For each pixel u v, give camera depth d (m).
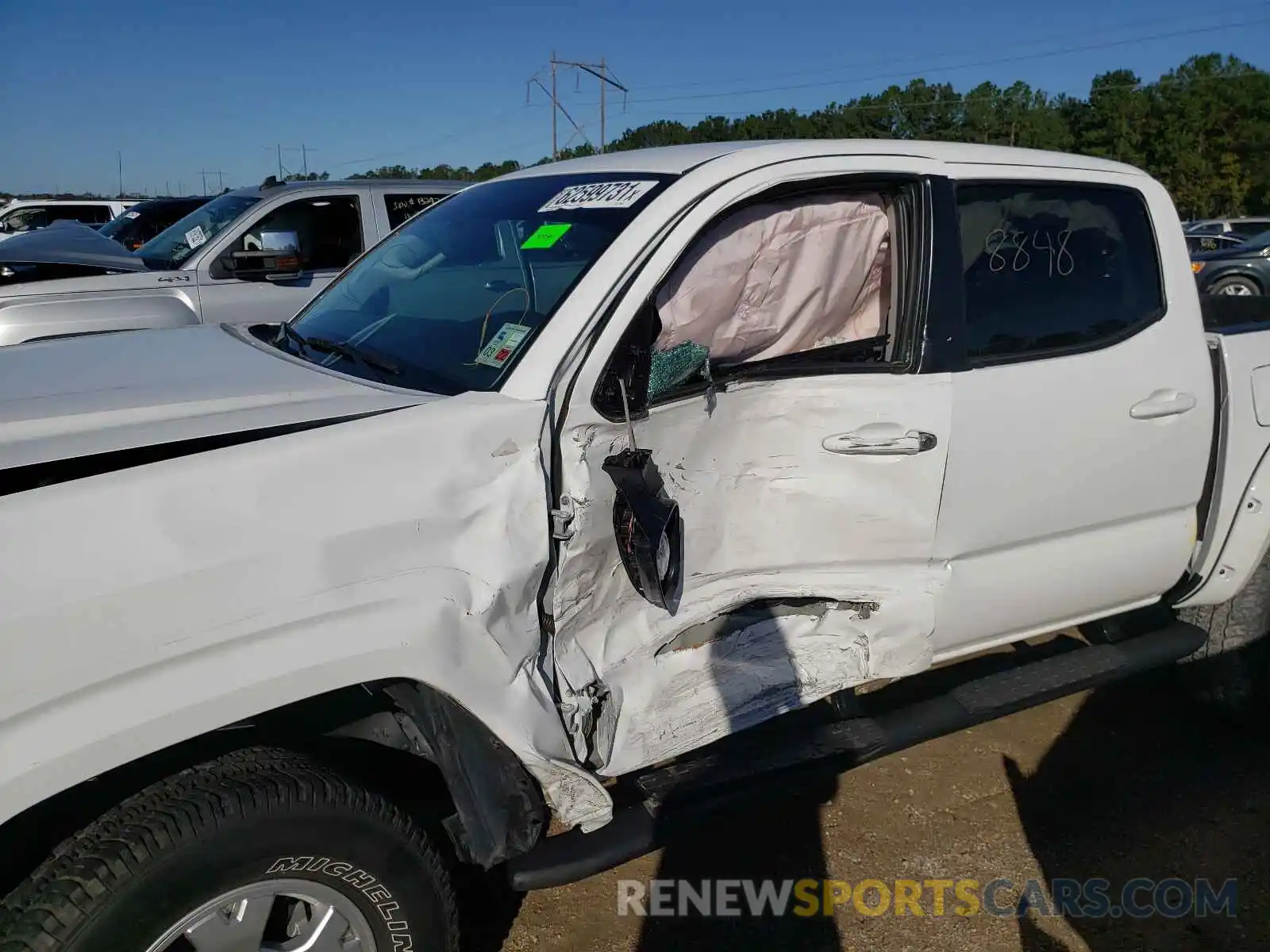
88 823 1.82
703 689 2.58
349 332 2.88
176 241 7.98
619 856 2.35
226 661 1.78
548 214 2.78
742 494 2.62
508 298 2.54
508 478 2.08
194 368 2.56
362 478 1.93
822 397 2.62
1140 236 3.24
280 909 1.97
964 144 2.99
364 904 1.98
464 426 2.04
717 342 2.73
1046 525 3.04
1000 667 3.86
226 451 1.86
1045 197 3.07
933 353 2.74
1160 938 2.75
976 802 3.34
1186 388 3.23
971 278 2.88
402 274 3.06
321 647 1.85
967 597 2.96
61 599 1.64
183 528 1.76
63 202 18.34
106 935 1.67
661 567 2.23
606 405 2.28
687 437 2.47
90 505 1.71
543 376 2.21
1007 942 2.73
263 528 1.82
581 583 2.31
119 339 3.05
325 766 1.95
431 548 1.99
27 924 1.65
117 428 2.02
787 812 3.28
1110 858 3.07
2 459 1.85
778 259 2.74
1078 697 4.02
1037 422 2.92
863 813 3.28
